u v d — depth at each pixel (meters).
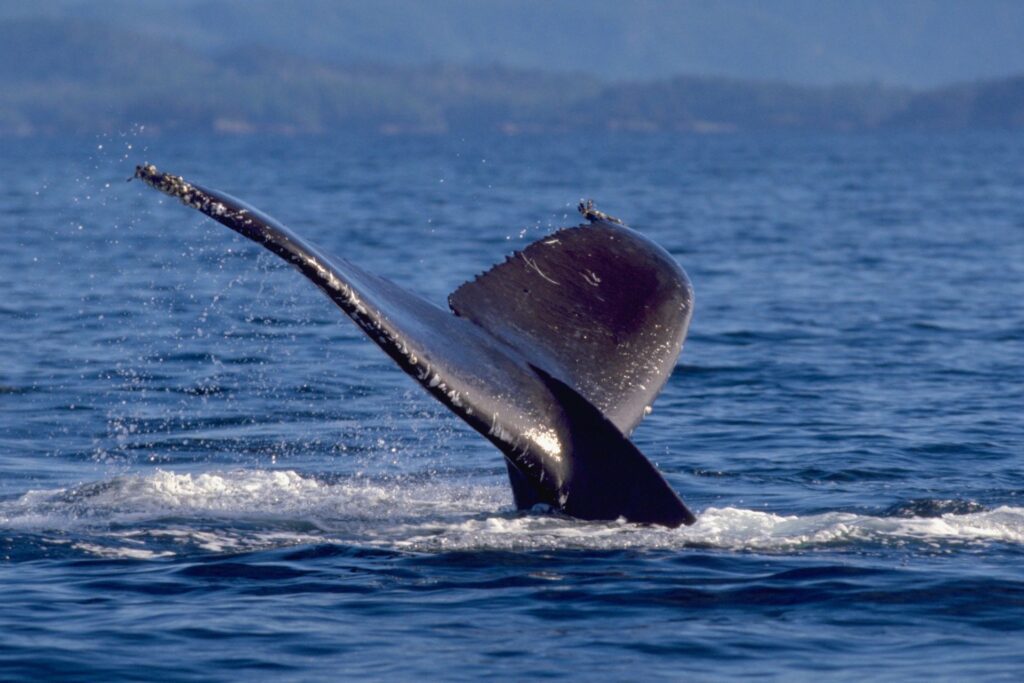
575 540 38.75
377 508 42.72
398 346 35.22
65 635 33.56
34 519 41.62
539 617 34.47
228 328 87.94
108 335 84.69
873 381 72.06
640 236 40.81
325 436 57.38
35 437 57.22
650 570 37.06
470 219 185.75
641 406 38.78
